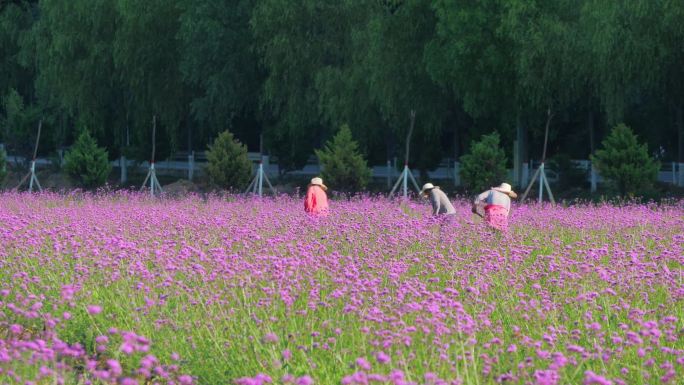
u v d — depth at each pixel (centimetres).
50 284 3506
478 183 12112
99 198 10075
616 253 4262
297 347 2512
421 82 14238
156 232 5003
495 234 5247
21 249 4112
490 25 13100
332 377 2284
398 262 4000
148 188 15925
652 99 14675
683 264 4247
